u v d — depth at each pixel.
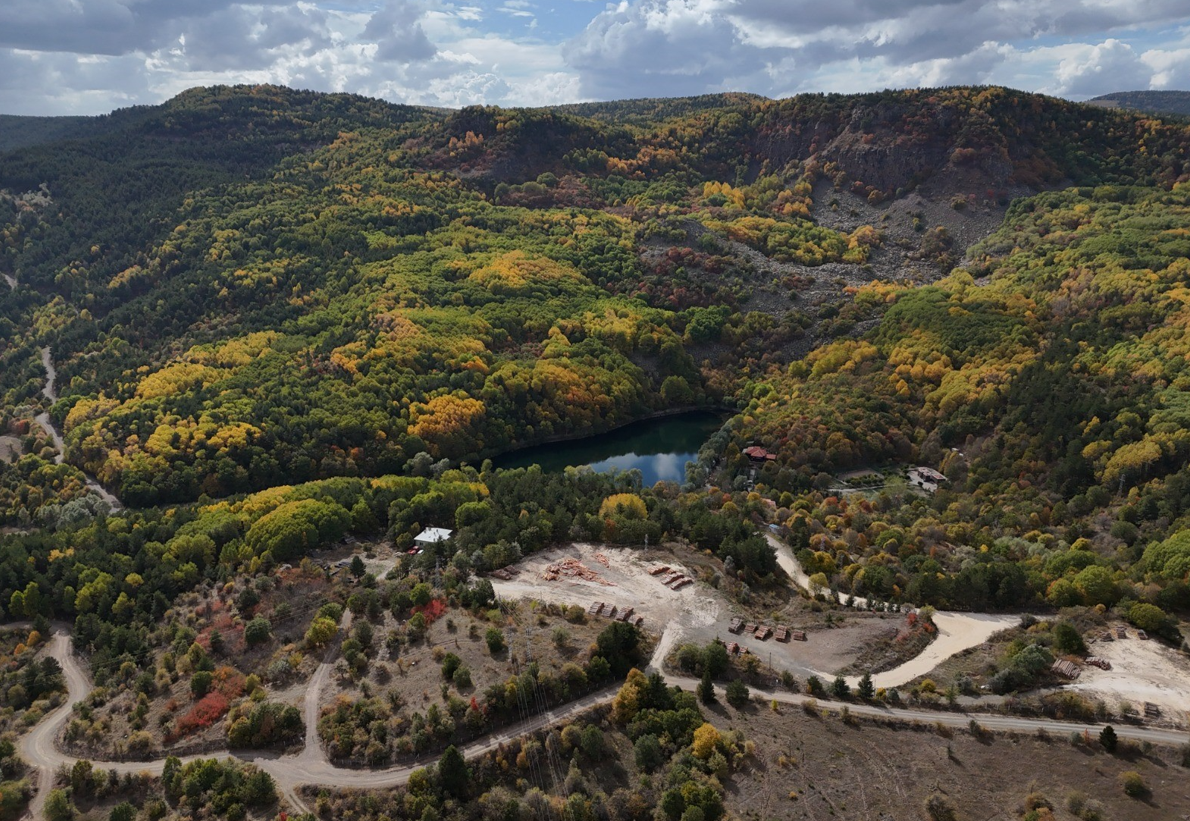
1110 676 118.94
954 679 121.62
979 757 105.25
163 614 155.50
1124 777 98.88
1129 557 159.00
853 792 100.25
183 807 102.62
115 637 146.12
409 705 115.88
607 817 98.75
